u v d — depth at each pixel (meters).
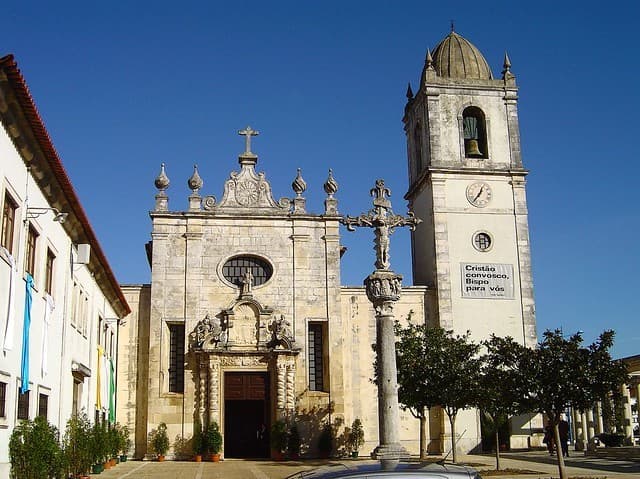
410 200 51.44
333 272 44.16
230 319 42.31
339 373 42.72
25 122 19.66
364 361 44.00
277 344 42.19
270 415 41.94
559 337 24.81
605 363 24.28
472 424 43.56
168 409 41.31
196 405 41.41
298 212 44.59
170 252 43.41
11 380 19.80
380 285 25.92
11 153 19.77
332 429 41.97
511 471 29.64
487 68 49.81
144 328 43.28
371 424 43.19
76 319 29.70
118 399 42.12
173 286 42.94
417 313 45.00
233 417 43.34
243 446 42.97
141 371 42.62
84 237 29.09
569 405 24.50
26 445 19.55
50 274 25.41
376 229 26.61
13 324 19.67
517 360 25.25
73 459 25.39
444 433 43.31
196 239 43.62
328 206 44.91
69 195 24.92
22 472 19.36
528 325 45.34
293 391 41.84
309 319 43.44
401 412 43.72
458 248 45.88
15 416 20.17
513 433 43.91
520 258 46.28
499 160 47.50
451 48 50.03
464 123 48.66
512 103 48.50
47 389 24.42
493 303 45.34
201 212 43.84
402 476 9.13
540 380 24.25
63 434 26.64
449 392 33.47
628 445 44.72
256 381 42.38
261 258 44.03
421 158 49.69
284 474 30.98
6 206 19.84
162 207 43.88
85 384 32.00
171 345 42.94
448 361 34.22
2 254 18.84
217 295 43.09
